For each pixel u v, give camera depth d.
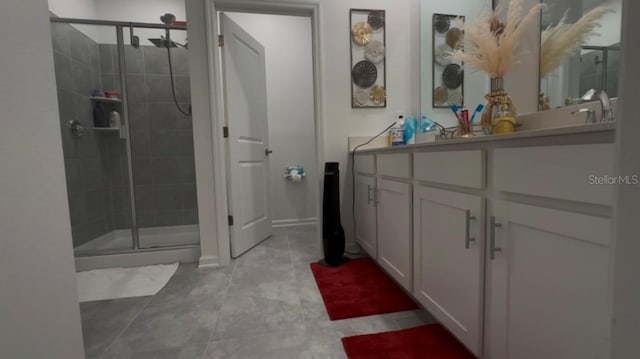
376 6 2.35
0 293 0.51
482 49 1.48
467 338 1.05
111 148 3.03
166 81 3.13
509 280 0.87
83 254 2.18
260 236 2.76
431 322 1.39
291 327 1.38
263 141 2.86
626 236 0.32
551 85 1.31
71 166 2.57
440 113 2.17
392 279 1.85
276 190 3.23
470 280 1.03
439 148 1.20
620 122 0.33
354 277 1.91
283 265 2.17
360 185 2.22
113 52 3.02
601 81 1.13
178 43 2.88
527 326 0.81
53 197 0.64
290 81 3.20
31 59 0.60
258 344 1.26
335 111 2.37
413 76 2.41
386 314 1.47
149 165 3.13
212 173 2.18
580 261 0.66
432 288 1.27
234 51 2.35
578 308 0.67
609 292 0.35
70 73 2.60
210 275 2.01
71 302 0.68
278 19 3.13
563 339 0.71
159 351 1.22
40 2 0.62
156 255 2.25
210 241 2.20
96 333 1.36
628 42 0.31
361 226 2.22
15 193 0.54
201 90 2.12
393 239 1.64
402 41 2.39
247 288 1.80
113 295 1.74
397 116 2.43
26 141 0.58
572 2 1.22
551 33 1.30
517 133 0.81
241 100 2.46
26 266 0.56
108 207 3.00
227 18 2.27
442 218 1.19
